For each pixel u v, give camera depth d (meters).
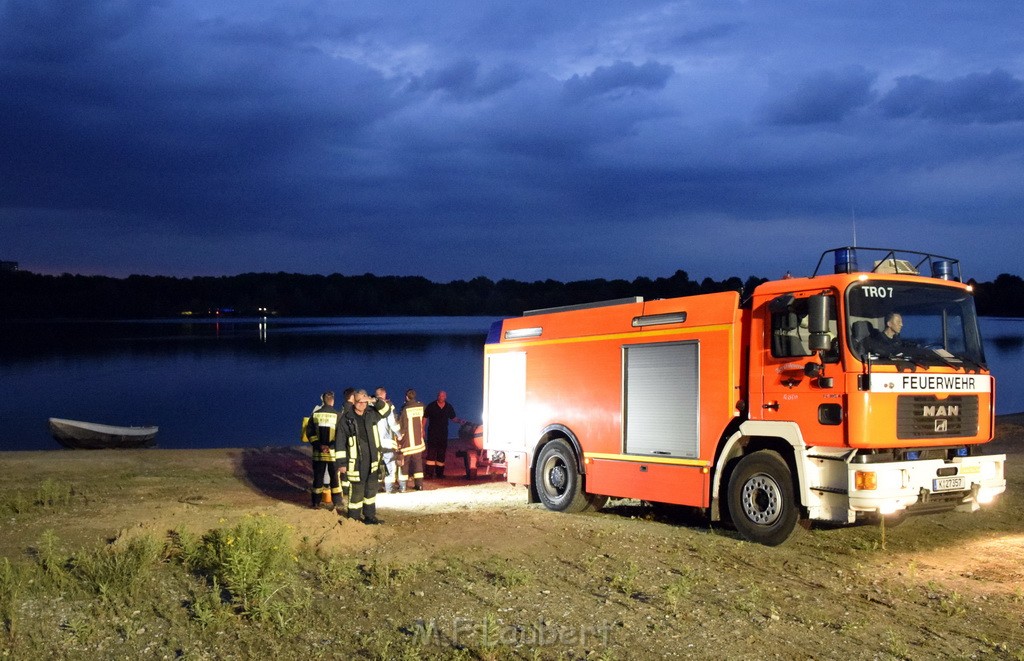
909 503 8.80
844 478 8.77
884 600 7.33
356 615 6.82
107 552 8.20
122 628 6.50
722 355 10.01
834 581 7.89
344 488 12.53
